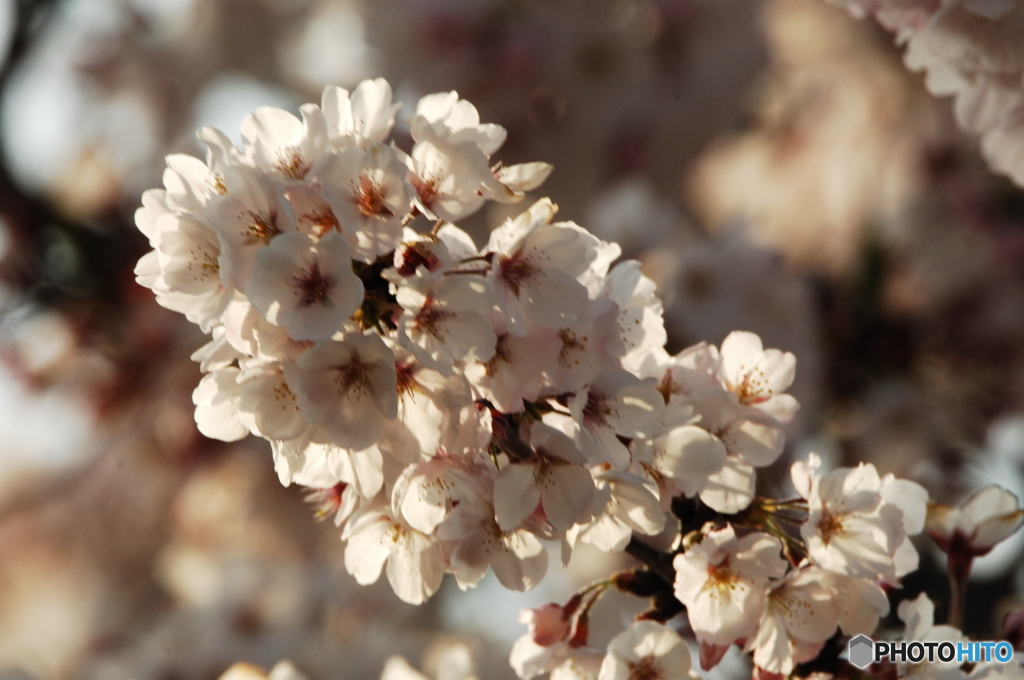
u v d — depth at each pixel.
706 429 1.09
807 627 1.07
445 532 1.05
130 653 2.11
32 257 2.33
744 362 1.11
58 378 2.35
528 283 1.05
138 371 2.37
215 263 1.04
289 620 2.05
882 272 2.22
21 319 2.32
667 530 1.11
